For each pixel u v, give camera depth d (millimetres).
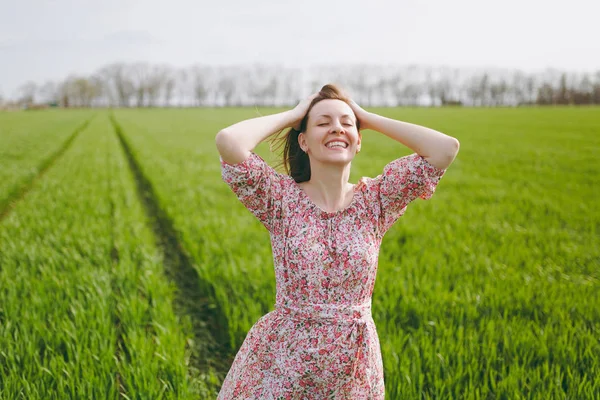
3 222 9742
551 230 9406
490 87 120625
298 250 2496
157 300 5785
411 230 9195
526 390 4000
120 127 47781
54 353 4512
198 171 18000
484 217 10734
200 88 141000
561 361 4387
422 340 4652
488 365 4242
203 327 5836
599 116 59281
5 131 41062
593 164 20719
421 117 61000
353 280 2520
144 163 19406
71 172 17250
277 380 2514
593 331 5070
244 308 5566
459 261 7316
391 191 2596
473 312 5395
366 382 2557
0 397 3811
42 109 120250
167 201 11664
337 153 2547
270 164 3020
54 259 7105
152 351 4574
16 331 4730
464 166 20484
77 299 5879
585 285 6324
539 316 5465
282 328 2529
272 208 2570
